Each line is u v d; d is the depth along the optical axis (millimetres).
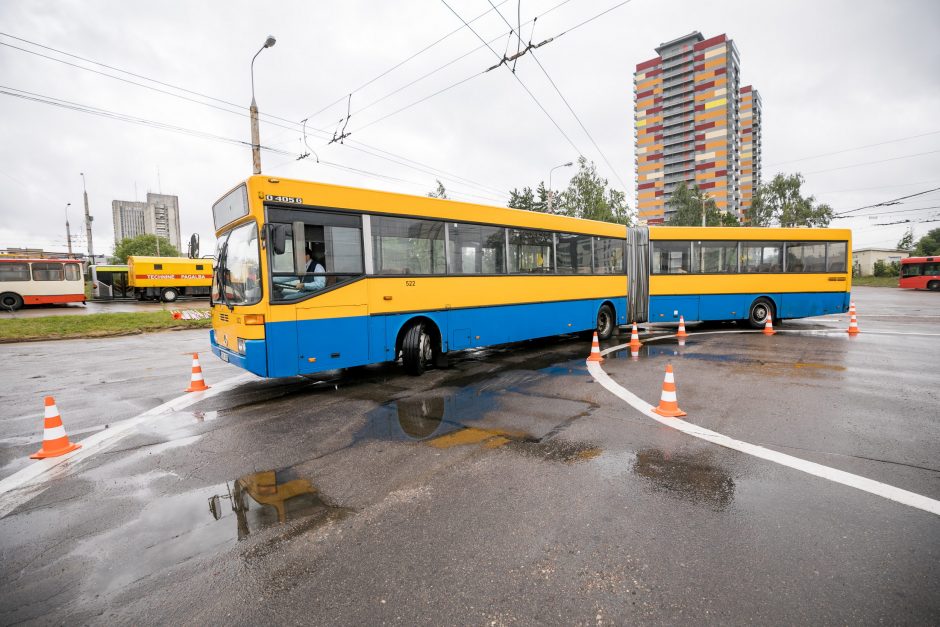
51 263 27953
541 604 2418
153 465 4410
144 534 3199
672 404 5676
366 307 7348
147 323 18375
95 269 36562
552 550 2895
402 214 7816
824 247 15305
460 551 2902
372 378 8086
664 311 13758
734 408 5902
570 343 12289
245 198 6488
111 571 2799
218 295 7477
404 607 2422
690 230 13953
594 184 40500
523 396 6676
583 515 3312
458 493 3689
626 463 4215
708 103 115125
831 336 12734
